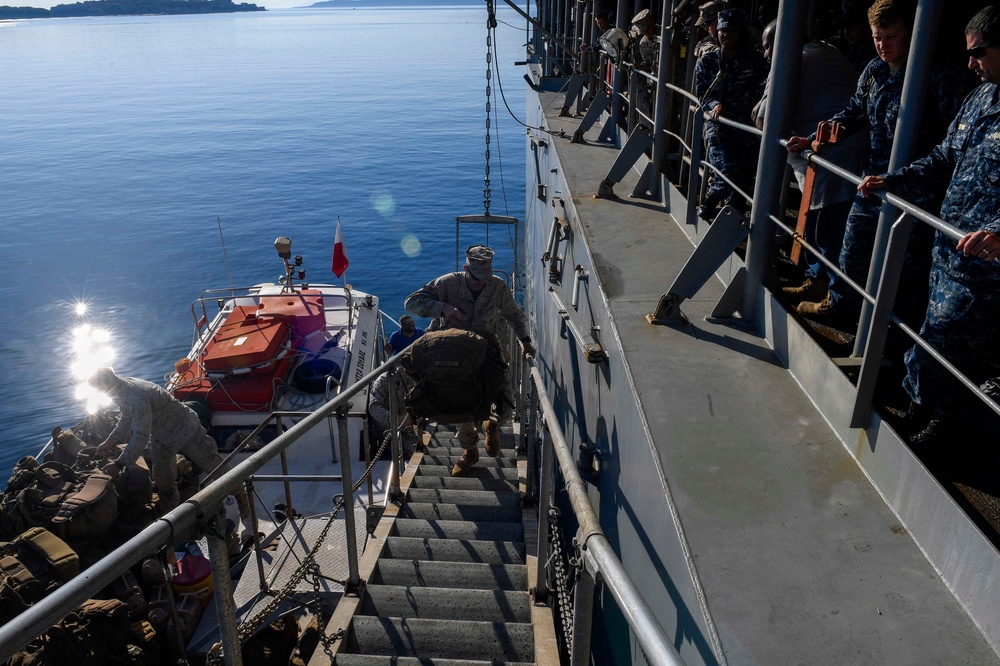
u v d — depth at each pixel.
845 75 3.52
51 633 4.67
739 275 3.65
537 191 9.03
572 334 5.07
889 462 2.37
